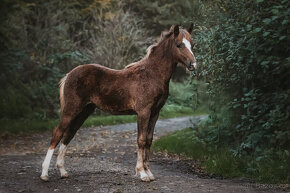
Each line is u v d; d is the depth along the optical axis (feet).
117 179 18.35
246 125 23.77
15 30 53.06
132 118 45.27
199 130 29.40
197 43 26.21
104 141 31.60
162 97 18.19
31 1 57.47
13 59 47.60
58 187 16.93
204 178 19.61
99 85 18.38
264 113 23.67
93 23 60.13
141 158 18.01
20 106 44.11
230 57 23.84
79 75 18.38
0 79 46.60
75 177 18.79
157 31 75.51
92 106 19.48
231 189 16.38
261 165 20.11
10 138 32.30
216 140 26.23
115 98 18.22
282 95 21.61
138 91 17.84
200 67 25.91
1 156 24.52
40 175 19.16
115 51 51.42
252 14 23.31
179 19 72.08
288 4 20.84
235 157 21.89
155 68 18.03
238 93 26.22
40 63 51.52
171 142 28.76
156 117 18.57
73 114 18.35
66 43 55.16
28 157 24.40
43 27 57.88
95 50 52.01
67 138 18.95
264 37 21.75
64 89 18.57
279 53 23.34
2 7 46.11
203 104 32.55
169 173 20.52
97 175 19.25
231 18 25.54
